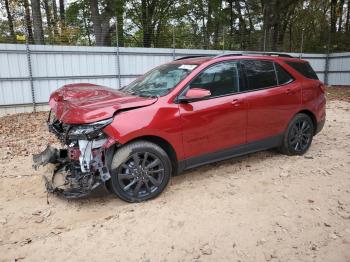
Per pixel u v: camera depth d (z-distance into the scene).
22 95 13.20
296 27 28.09
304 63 5.86
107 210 3.97
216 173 5.00
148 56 15.79
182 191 4.40
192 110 4.30
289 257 3.05
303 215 3.74
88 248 3.26
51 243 3.36
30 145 7.23
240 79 4.87
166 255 3.12
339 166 5.21
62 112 4.09
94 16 19.38
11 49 12.66
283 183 4.60
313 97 5.72
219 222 3.63
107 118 3.78
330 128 8.05
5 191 4.64
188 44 21.89
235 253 3.12
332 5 26.44
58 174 4.25
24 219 3.86
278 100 5.20
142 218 3.74
